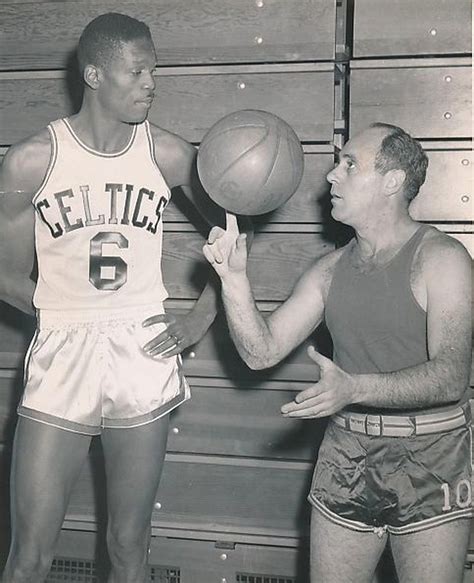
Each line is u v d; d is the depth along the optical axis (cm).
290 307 188
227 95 241
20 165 198
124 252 200
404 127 232
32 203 202
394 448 173
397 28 231
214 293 210
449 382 163
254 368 187
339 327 183
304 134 238
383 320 176
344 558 179
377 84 233
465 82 229
